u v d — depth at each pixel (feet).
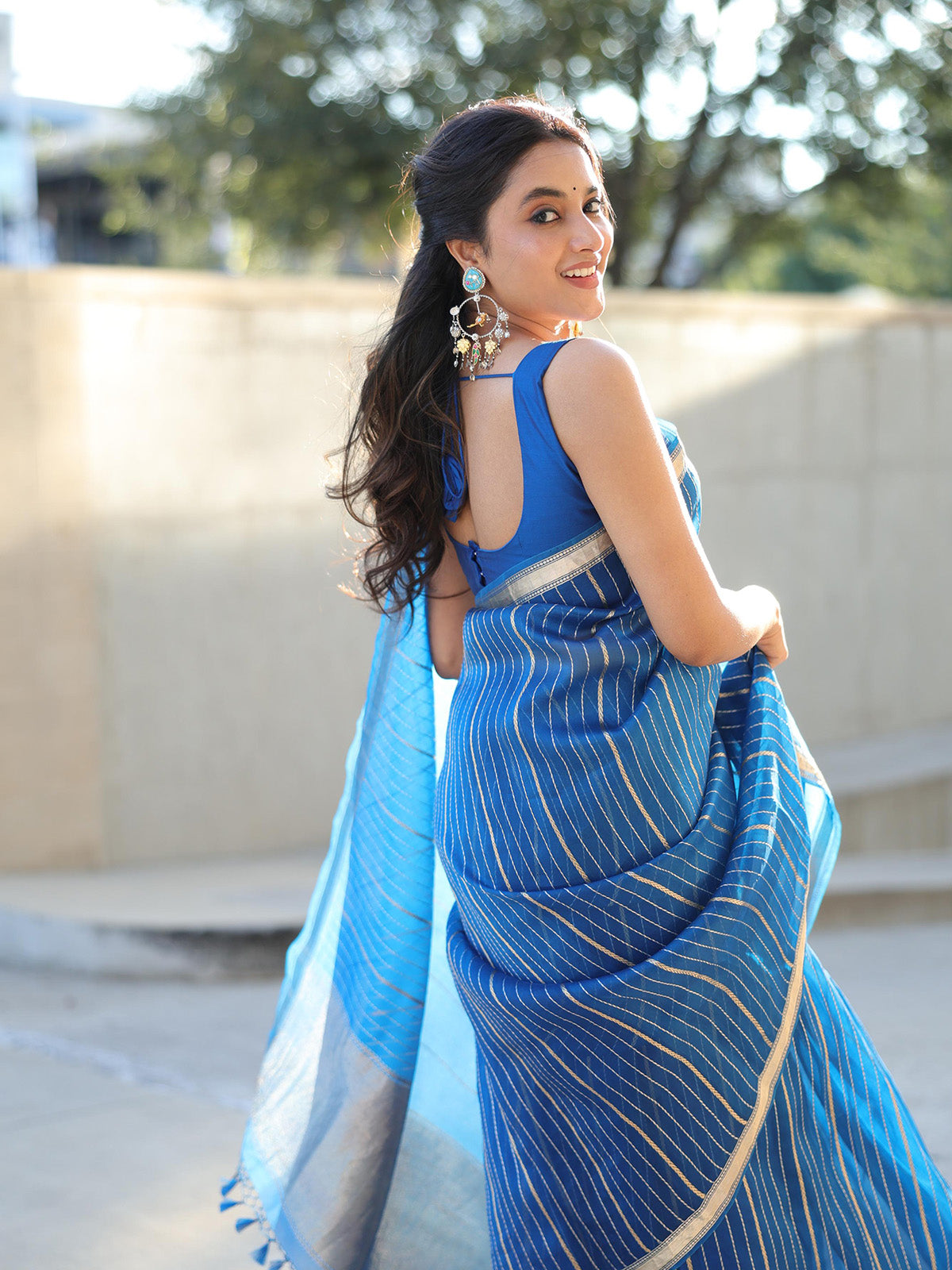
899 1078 11.51
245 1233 8.41
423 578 6.21
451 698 6.83
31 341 18.20
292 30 43.78
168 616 19.70
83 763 19.02
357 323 20.95
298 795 21.13
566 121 5.68
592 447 5.13
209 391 19.81
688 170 51.21
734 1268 5.23
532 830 5.27
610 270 52.70
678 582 5.16
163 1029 13.16
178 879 18.42
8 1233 8.45
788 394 27.20
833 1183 5.49
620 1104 5.24
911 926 19.47
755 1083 5.25
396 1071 6.52
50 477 18.48
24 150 83.87
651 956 5.18
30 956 15.85
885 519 29.12
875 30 46.29
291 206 48.06
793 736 6.08
